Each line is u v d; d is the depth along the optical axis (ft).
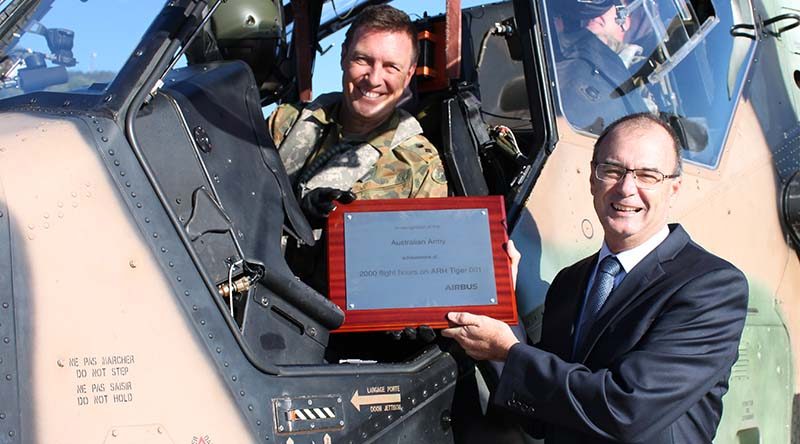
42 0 8.82
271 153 8.77
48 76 8.38
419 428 8.46
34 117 7.46
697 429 8.04
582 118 10.74
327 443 7.77
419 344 9.26
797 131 13.89
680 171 8.39
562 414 7.85
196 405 7.11
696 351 7.71
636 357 7.66
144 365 6.94
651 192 8.15
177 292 7.25
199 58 10.75
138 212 7.23
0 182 6.77
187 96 8.14
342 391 7.95
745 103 13.21
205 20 8.02
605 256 8.57
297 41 11.91
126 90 7.48
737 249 12.19
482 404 8.98
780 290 12.80
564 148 10.30
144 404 6.88
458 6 10.36
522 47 10.61
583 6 11.24
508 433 9.05
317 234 9.30
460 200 8.87
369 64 9.60
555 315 8.91
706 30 13.03
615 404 7.56
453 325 8.44
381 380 8.23
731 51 13.34
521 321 9.32
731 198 12.30
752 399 11.69
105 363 6.79
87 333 6.77
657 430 7.64
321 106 10.21
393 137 9.76
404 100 10.66
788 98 13.98
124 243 7.09
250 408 7.39
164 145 7.71
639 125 8.25
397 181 9.55
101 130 7.27
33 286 6.64
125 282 7.02
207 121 8.20
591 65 11.24
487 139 10.44
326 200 8.77
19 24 8.77
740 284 8.04
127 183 7.25
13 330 6.50
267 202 8.41
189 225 7.64
